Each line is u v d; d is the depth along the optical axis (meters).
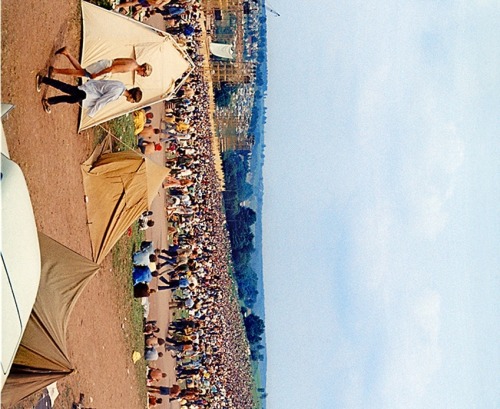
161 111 35.25
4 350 9.91
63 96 16.31
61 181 18.09
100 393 22.08
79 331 20.22
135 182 21.22
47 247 15.64
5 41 14.10
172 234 33.88
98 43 19.39
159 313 30.89
